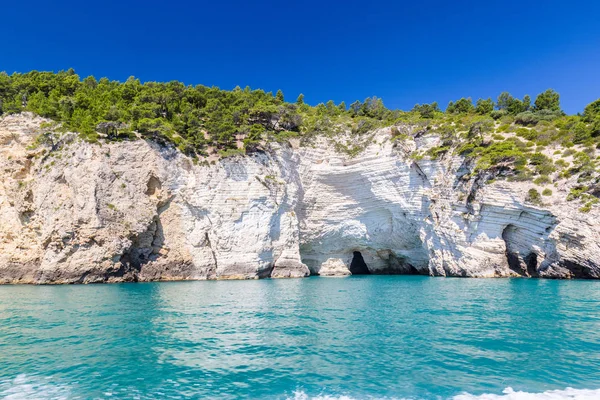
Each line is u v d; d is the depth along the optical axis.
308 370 12.64
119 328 18.69
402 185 50.69
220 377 12.13
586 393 10.65
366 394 10.74
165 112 59.97
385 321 19.80
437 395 10.63
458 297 27.52
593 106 56.97
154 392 11.03
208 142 52.84
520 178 39.66
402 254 55.34
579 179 37.56
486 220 41.44
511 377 11.80
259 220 49.28
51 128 47.72
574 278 36.84
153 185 48.75
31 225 44.03
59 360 13.81
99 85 67.75
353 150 55.62
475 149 44.41
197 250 48.06
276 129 60.62
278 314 22.19
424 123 52.31
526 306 23.11
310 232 56.59
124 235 44.09
